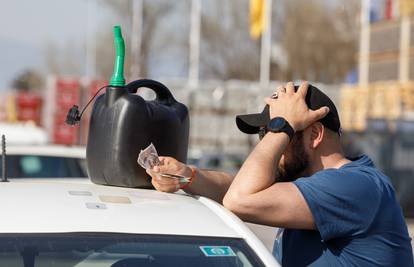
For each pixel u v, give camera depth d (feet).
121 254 11.08
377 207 12.69
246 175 12.69
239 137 116.47
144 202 12.48
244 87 117.39
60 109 88.43
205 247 11.38
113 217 11.65
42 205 11.84
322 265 12.76
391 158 76.18
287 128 13.03
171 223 11.72
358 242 12.67
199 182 13.96
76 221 11.41
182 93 116.98
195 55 141.69
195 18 142.00
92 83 90.84
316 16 197.67
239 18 209.46
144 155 13.25
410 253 13.26
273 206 12.42
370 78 122.83
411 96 87.92
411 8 109.29
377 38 122.21
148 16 194.39
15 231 11.07
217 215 12.28
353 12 195.83
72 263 10.87
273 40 204.03
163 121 14.06
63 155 38.91
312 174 13.46
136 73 151.64
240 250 11.45
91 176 14.30
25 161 38.50
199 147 116.47
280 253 13.53
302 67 197.77
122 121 13.62
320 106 13.29
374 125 80.18
